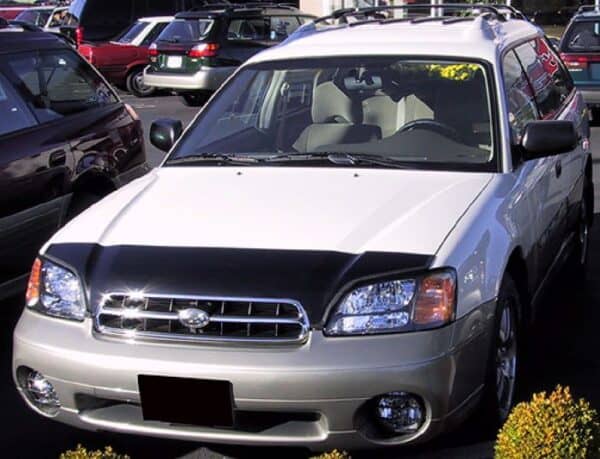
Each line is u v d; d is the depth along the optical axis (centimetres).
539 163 467
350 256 342
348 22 573
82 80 627
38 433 418
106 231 379
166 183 429
